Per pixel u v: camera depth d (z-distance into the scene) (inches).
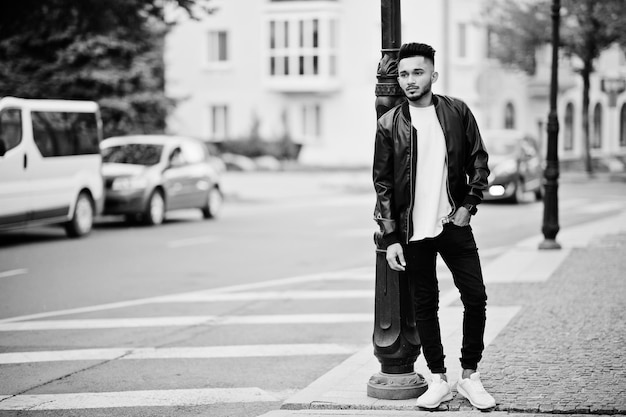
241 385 334.6
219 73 2091.5
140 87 1245.7
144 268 629.9
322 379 319.3
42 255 697.0
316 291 536.7
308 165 1927.9
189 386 333.1
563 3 1603.1
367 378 318.0
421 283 273.9
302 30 2017.7
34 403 311.3
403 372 288.7
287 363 366.9
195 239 805.9
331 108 2028.8
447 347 358.3
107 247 747.4
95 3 848.9
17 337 415.5
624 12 1568.7
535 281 520.1
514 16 1675.7
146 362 369.7
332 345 397.1
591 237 738.2
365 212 1086.4
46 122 772.6
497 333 379.9
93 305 494.0
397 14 283.1
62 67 1151.6
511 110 2047.2
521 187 1157.7
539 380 302.0
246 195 1330.0
